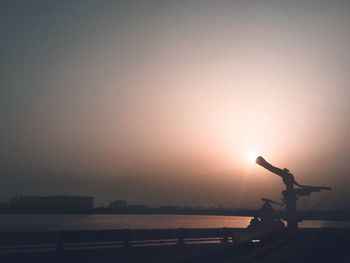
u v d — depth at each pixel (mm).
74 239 12672
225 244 14555
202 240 15977
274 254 11305
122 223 66625
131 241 14305
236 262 11742
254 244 11672
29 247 11930
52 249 12352
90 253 12367
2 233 11516
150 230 14633
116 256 12625
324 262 10625
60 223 65750
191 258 12562
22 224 60438
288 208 12578
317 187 12445
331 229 12305
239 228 17125
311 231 12203
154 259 12602
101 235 13234
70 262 11523
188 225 59406
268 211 13812
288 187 12680
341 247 11203
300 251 11234
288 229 12070
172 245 14195
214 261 12086
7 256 11055
